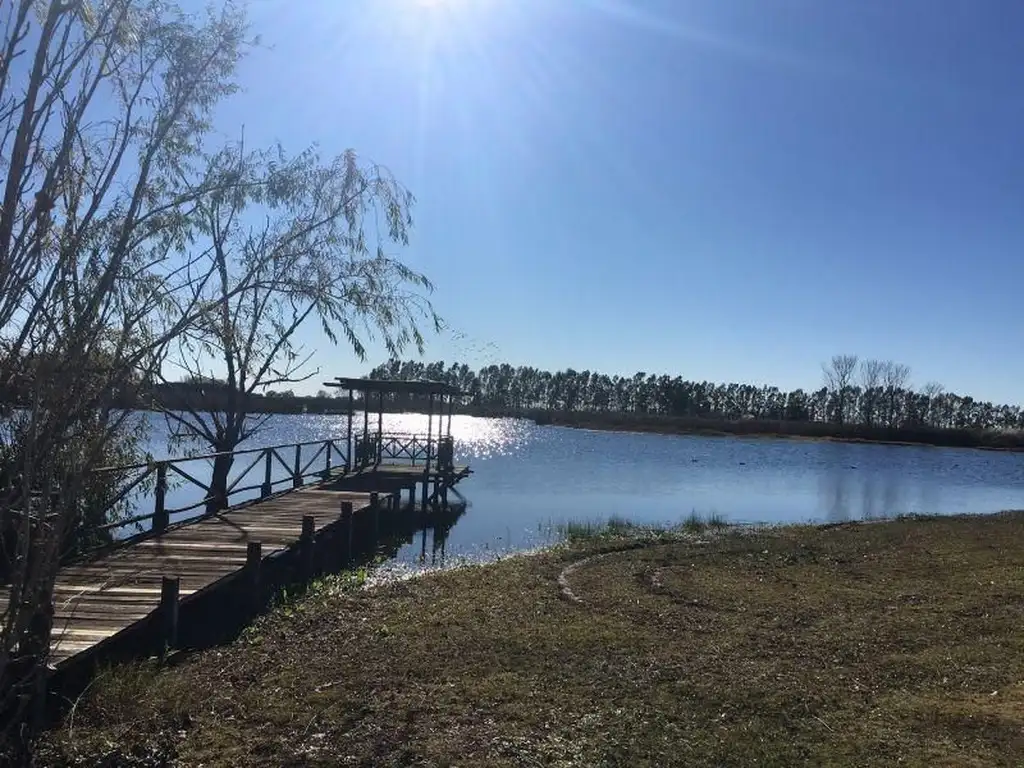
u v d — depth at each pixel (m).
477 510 22.52
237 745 5.34
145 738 5.38
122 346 3.12
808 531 16.61
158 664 7.00
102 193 3.06
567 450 51.22
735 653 7.45
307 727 5.65
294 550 11.96
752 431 84.31
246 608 9.23
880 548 14.03
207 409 14.95
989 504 28.33
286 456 38.28
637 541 14.63
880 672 6.86
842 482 35.59
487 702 6.14
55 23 2.88
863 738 5.38
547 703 6.12
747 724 5.68
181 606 7.93
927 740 5.31
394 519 20.30
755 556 13.16
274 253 4.10
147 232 3.27
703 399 100.56
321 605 9.57
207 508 14.52
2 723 4.60
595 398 105.56
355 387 22.62
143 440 9.16
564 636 8.01
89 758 5.04
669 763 5.06
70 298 2.95
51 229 2.96
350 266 7.27
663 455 49.06
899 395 87.81
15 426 2.98
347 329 9.55
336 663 7.15
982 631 8.20
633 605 9.46
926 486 35.09
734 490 30.31
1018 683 6.50
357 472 21.70
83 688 6.16
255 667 7.06
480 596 9.98
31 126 2.84
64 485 3.07
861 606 9.44
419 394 25.23
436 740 5.43
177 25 3.34
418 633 8.14
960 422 89.38
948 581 10.99
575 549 13.77
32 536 3.27
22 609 3.04
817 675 6.77
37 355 2.90
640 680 6.64
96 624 6.85
